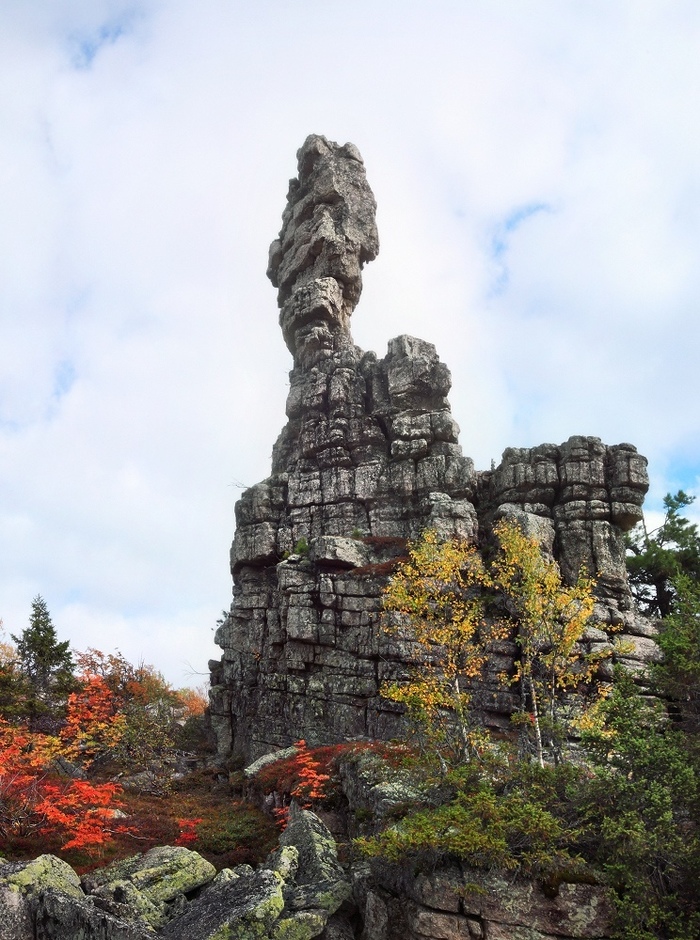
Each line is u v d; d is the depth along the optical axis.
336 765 28.45
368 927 19.06
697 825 18.17
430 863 18.72
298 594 38.88
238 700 43.75
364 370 48.72
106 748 35.91
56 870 20.67
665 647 23.94
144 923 18.39
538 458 39.66
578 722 24.66
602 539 36.91
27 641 39.69
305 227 58.12
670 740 20.05
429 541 29.33
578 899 17.67
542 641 31.69
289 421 52.16
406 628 34.34
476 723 32.09
